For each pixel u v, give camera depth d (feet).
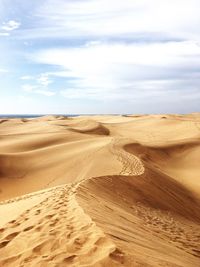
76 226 17.78
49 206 23.31
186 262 18.43
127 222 23.93
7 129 197.06
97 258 13.84
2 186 72.18
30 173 78.38
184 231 32.19
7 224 20.53
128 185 44.70
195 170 93.97
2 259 15.38
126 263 13.56
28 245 16.31
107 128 209.56
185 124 186.60
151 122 213.66
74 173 73.10
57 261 13.97
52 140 122.21
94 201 27.43
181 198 55.06
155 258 15.48
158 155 105.81
